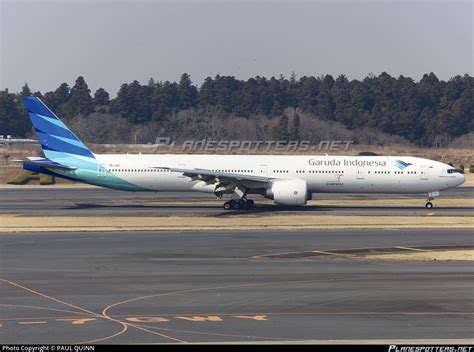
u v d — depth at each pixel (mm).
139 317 94125
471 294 110188
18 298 105938
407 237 181250
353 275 126750
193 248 159875
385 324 91312
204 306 101125
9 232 186750
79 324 89938
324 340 83312
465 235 185875
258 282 119625
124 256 147875
